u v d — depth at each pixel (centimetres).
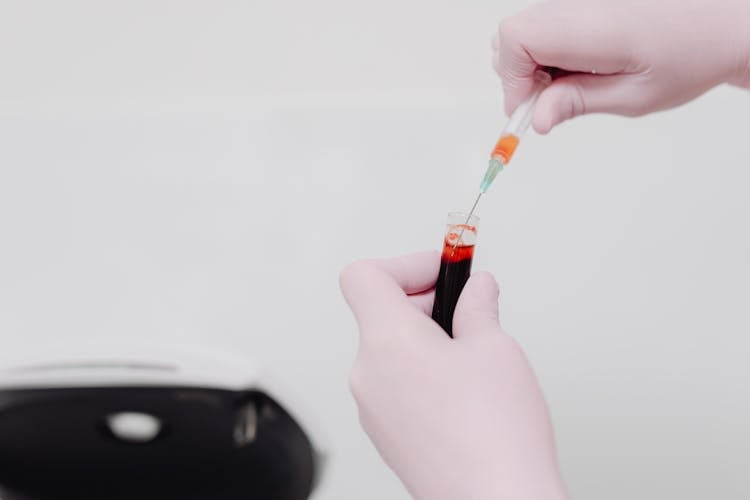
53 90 103
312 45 101
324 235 96
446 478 69
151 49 102
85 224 97
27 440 96
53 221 97
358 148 96
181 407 94
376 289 74
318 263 95
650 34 82
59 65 103
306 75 102
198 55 102
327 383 94
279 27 101
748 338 91
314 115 96
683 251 92
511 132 82
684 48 83
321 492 93
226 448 96
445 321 75
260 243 96
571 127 94
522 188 94
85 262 97
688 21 83
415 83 102
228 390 93
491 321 73
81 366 94
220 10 100
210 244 96
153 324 96
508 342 72
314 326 95
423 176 95
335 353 95
